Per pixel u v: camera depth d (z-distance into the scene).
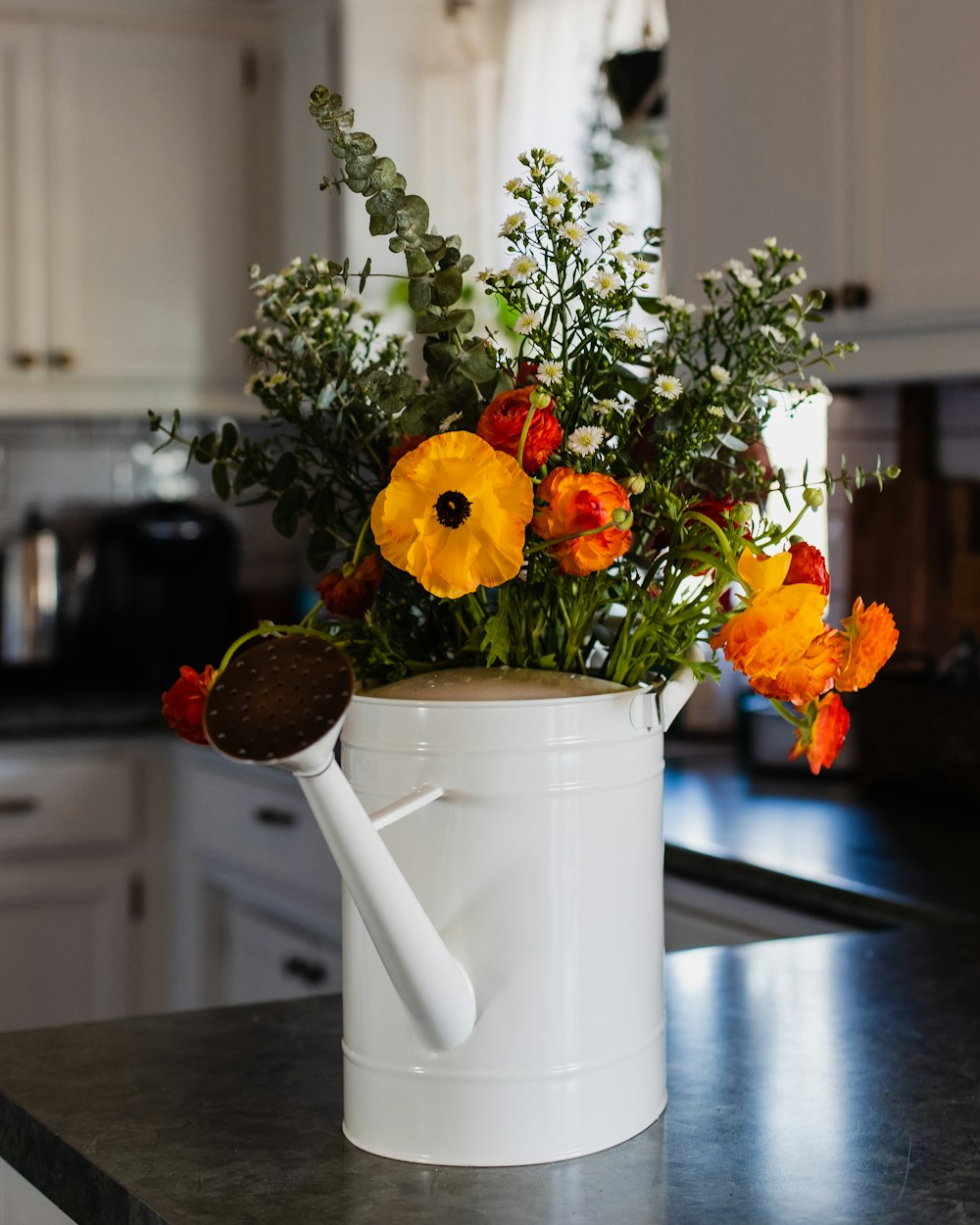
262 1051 1.06
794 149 1.95
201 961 2.86
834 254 1.90
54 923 2.87
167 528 3.28
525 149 2.92
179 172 3.15
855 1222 0.77
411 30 3.03
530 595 0.88
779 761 2.28
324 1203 0.80
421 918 0.80
